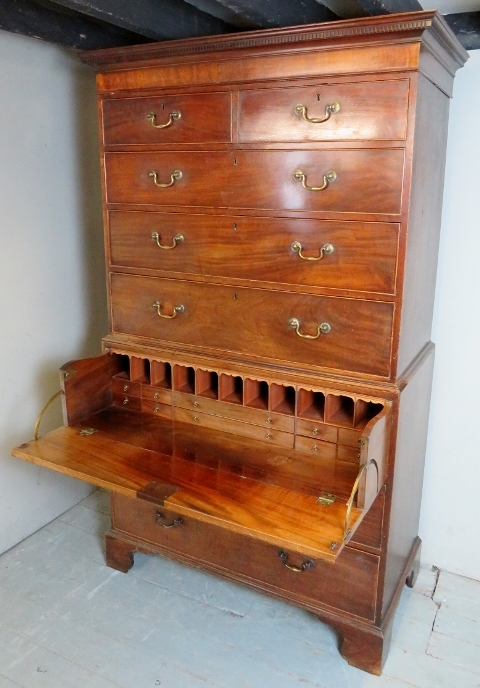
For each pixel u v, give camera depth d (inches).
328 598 68.0
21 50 76.8
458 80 69.0
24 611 75.1
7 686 64.5
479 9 66.7
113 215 73.2
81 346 94.2
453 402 78.5
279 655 69.4
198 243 67.7
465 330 75.5
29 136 80.0
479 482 79.5
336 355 62.3
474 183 70.7
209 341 70.2
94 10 54.6
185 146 65.6
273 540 52.2
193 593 79.3
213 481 61.2
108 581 81.0
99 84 69.6
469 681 66.0
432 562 85.7
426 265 66.1
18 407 85.0
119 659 68.4
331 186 58.2
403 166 54.6
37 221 83.3
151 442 69.7
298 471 63.1
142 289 73.6
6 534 86.4
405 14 49.7
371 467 56.0
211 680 65.7
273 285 63.9
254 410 68.9
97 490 102.9
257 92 59.9
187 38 60.9
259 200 62.6
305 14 63.6
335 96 56.2
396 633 72.9
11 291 81.2
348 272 59.4
